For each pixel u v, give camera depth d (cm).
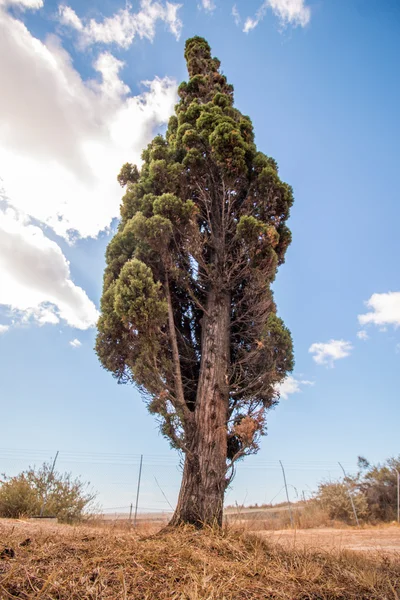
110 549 351
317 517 1516
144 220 639
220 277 698
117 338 645
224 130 738
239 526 497
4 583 244
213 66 1100
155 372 568
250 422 571
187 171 778
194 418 571
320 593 304
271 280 738
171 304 717
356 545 727
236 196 763
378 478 1770
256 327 712
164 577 292
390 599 308
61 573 274
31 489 1088
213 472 523
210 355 630
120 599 241
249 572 332
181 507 507
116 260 707
